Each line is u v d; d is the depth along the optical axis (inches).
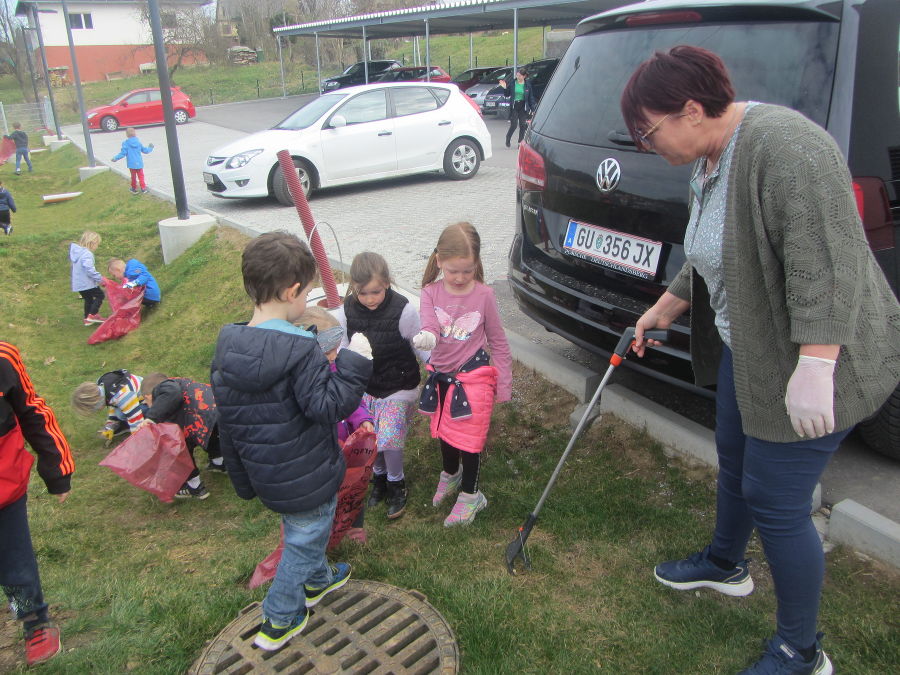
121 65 1804.9
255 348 81.0
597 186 124.0
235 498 149.4
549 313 139.1
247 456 86.2
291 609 90.2
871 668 84.5
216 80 1628.9
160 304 294.7
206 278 299.1
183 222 350.0
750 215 68.3
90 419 200.2
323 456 88.6
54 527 140.3
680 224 110.5
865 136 98.6
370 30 1102.4
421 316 120.2
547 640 92.4
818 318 63.8
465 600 99.8
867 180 98.8
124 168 642.8
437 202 388.8
